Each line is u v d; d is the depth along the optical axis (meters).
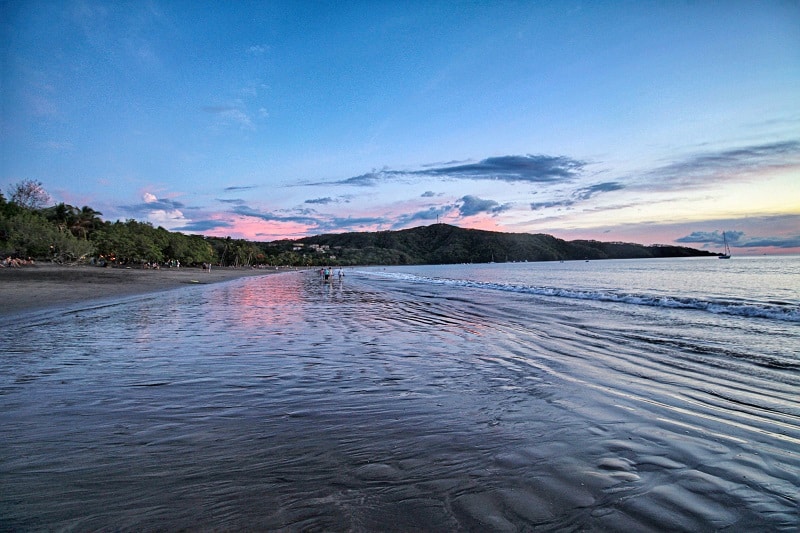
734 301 17.89
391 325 11.87
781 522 2.44
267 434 3.84
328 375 6.16
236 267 130.00
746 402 4.83
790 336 9.45
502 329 10.91
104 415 4.38
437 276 59.91
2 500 2.69
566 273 60.41
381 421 4.20
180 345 8.66
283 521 2.43
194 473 3.06
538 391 5.30
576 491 2.79
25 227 58.53
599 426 4.05
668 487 2.85
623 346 8.38
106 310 15.95
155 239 95.00
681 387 5.46
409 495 2.74
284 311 15.88
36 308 16.44
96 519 2.47
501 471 3.09
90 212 86.50
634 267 82.00
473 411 4.52
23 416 4.35
